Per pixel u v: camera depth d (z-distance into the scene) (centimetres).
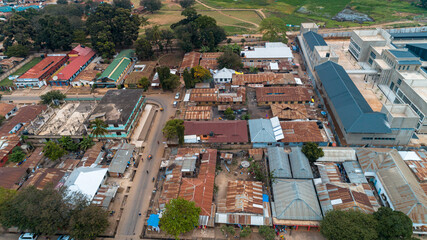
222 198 8388
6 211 7206
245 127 10575
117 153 9794
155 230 7662
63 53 18338
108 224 7369
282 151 9538
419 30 19650
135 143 10719
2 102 13700
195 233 7512
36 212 7000
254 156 9644
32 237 7375
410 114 9531
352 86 11912
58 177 8856
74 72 15538
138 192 8781
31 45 18925
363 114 9750
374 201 7762
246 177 9125
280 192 8088
